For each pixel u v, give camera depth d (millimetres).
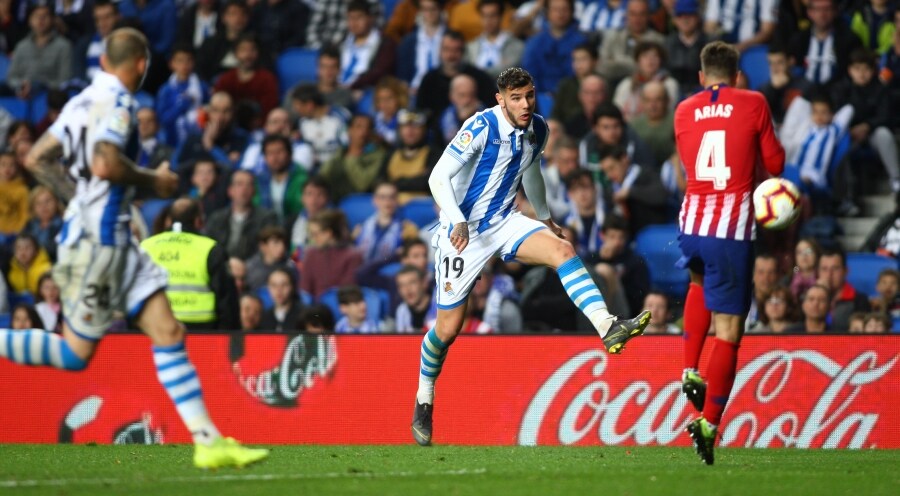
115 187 18172
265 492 16953
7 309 40969
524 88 22469
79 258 18172
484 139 22688
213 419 29906
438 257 23812
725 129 21438
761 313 33562
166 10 52594
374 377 29500
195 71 49875
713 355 21578
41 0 55094
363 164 44031
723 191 21438
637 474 19734
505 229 23312
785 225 21359
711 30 46844
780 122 43062
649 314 21375
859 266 38344
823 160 41188
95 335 18484
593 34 46812
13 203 45375
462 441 29094
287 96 48125
